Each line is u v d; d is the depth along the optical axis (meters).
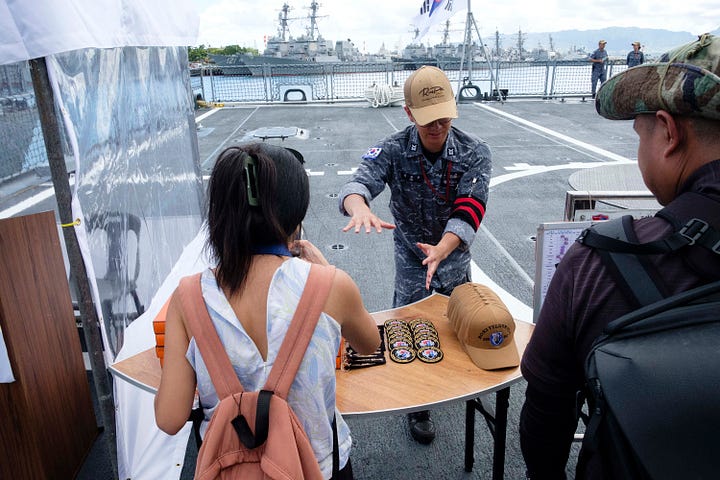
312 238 5.28
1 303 1.95
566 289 0.85
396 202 2.31
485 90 18.61
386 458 2.46
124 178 2.74
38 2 1.51
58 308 2.31
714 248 0.68
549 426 0.99
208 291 1.06
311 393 1.05
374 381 1.66
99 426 2.70
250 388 1.04
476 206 2.10
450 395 1.58
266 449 0.99
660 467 0.64
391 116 13.62
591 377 0.74
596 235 0.82
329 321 1.07
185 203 4.20
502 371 1.71
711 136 0.73
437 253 1.95
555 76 17.25
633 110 0.81
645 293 0.73
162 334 1.75
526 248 4.99
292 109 15.42
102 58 2.48
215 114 14.34
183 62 4.29
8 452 2.14
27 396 2.08
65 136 2.04
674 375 0.65
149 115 3.28
